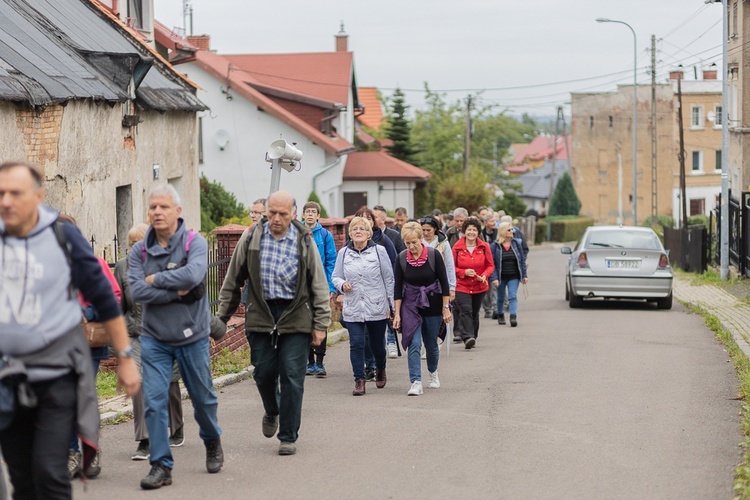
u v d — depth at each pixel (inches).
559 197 3304.6
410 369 432.1
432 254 432.1
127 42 810.2
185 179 874.1
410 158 2516.0
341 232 731.4
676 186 3282.5
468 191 2273.6
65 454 204.5
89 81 599.5
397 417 379.2
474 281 586.9
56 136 548.7
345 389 451.5
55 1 752.3
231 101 1605.6
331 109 1758.1
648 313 812.6
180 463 307.6
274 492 273.0
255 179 1615.4
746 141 1540.4
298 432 352.5
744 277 1074.1
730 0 1643.7
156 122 778.8
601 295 838.5
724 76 1089.4
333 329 664.4
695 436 342.3
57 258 202.4
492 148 3218.5
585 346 595.5
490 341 629.9
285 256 315.0
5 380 197.6
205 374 287.1
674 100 3257.9
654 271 828.0
